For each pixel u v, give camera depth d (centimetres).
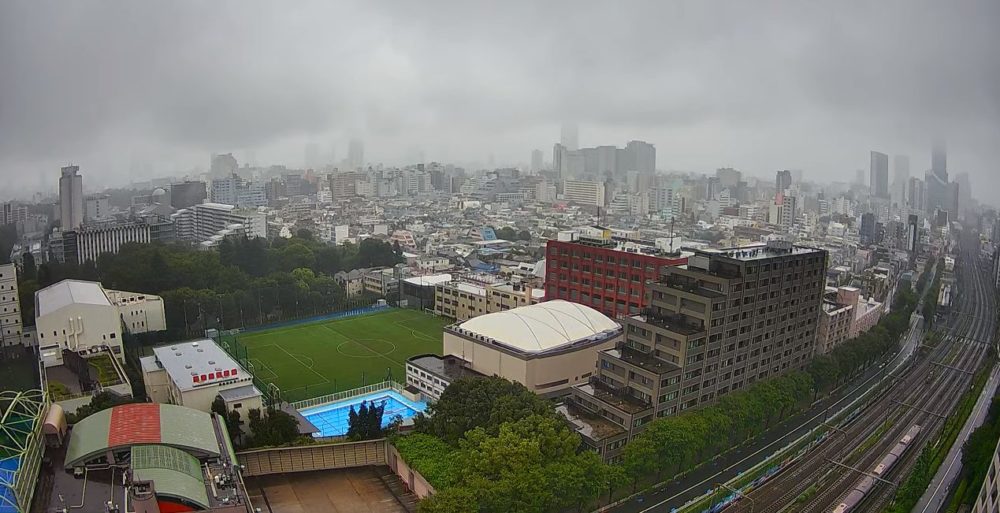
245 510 9306
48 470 9675
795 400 16312
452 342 18038
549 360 15962
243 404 14150
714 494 12431
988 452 13025
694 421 13262
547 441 11325
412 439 12988
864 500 12962
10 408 9825
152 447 10119
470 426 12744
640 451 12144
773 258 15912
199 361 15712
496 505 10188
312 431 14750
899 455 15000
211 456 10662
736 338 15250
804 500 12738
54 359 16738
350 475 13100
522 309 18662
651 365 14088
